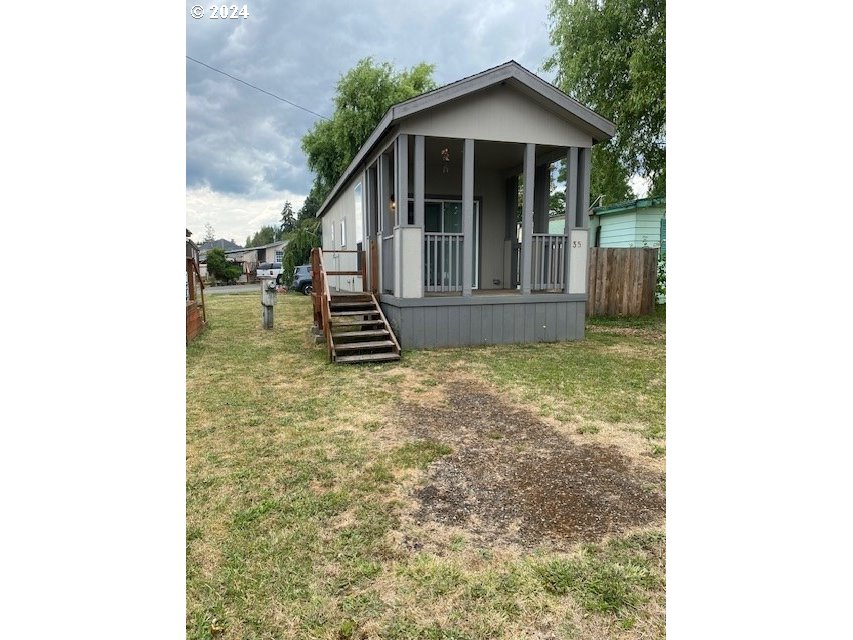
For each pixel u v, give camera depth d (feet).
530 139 24.38
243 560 7.03
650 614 5.94
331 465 10.32
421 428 12.59
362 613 5.99
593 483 9.45
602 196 48.16
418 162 23.00
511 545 7.38
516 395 15.51
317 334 25.98
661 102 34.53
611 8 36.86
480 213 32.04
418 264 23.39
